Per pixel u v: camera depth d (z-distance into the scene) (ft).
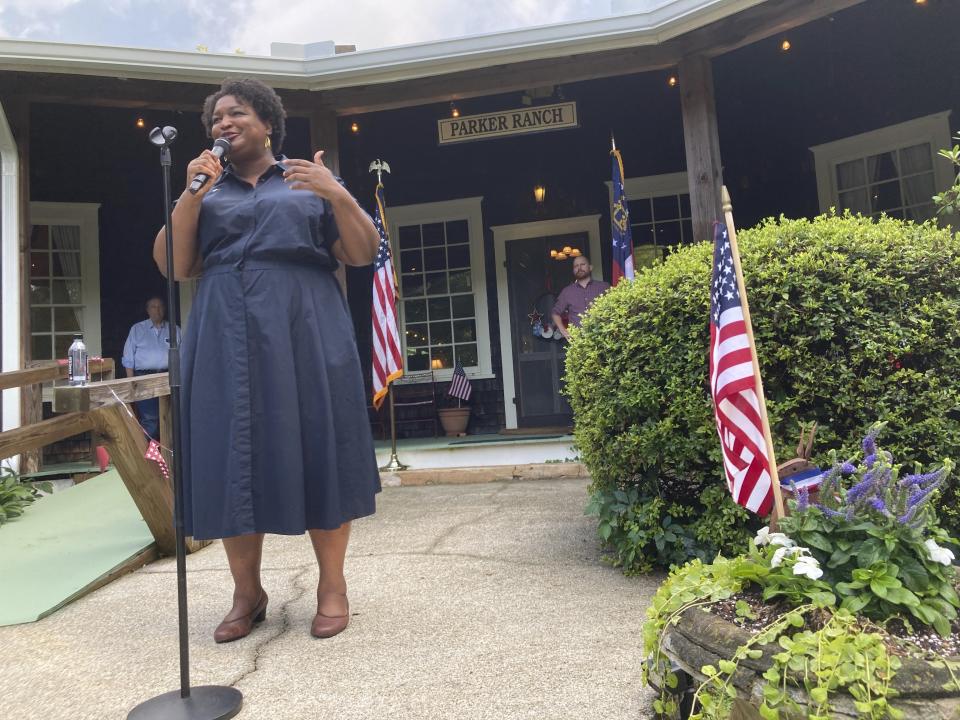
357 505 8.70
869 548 5.68
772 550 6.14
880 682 4.75
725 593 6.09
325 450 8.48
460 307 30.37
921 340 9.45
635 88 27.94
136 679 7.68
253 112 9.11
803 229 10.41
